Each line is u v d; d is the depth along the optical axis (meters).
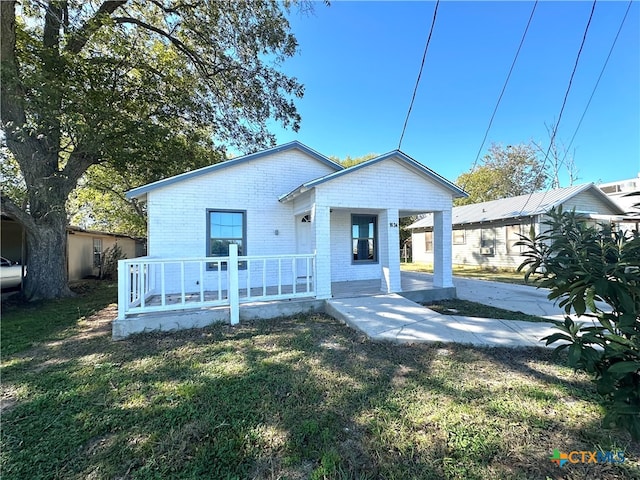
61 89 7.36
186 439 2.25
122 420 2.50
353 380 3.14
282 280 8.63
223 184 8.03
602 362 1.92
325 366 3.51
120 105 9.33
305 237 8.86
